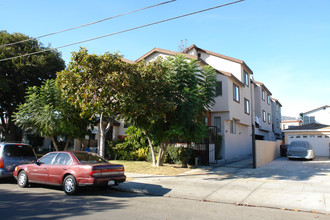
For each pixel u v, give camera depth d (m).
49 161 9.74
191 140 14.69
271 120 38.41
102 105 11.06
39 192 9.23
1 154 10.98
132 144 18.08
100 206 7.23
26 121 15.58
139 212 6.65
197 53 26.94
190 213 6.69
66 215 6.23
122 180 9.37
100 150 12.10
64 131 15.62
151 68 11.95
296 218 6.39
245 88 26.83
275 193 8.85
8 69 21.86
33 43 24.20
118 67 11.23
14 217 5.98
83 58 10.94
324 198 8.09
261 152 17.00
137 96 11.61
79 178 8.60
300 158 20.42
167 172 13.52
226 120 21.84
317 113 41.25
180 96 13.22
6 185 10.80
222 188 9.79
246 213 6.79
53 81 15.86
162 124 14.05
